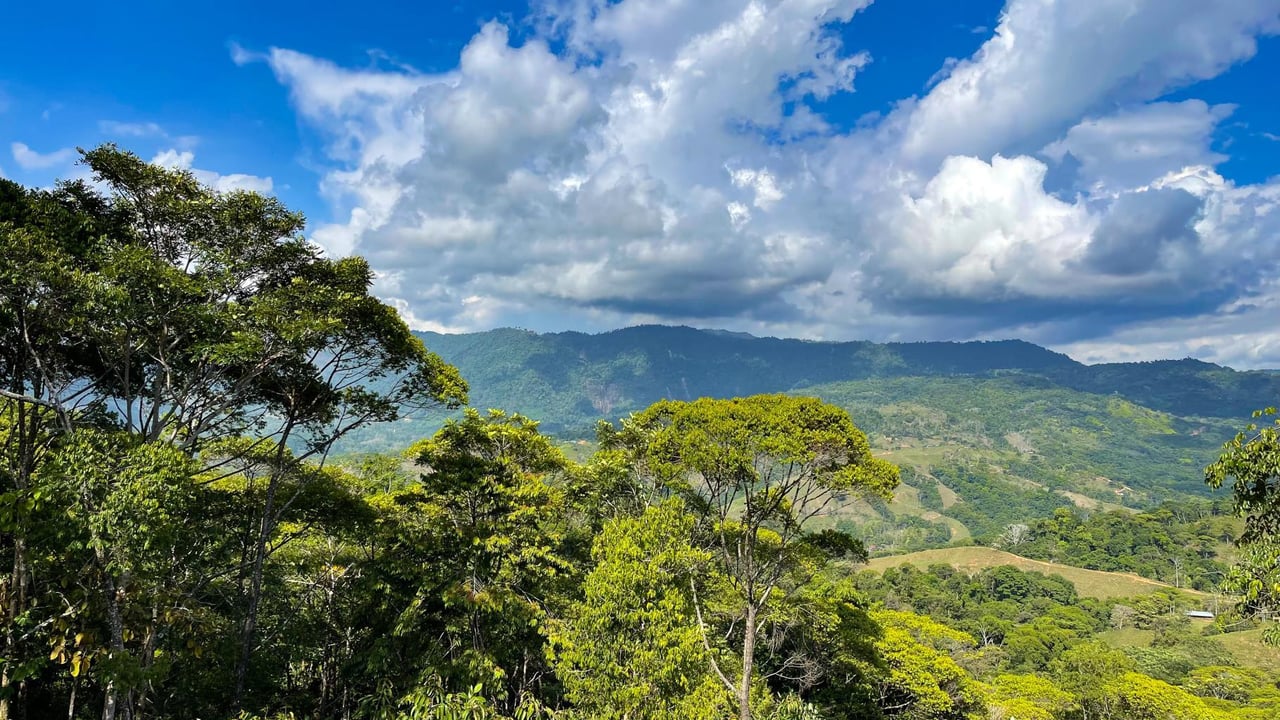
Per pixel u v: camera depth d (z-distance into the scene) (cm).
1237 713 5038
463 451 2264
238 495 2139
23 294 1318
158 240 1684
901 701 3391
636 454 2278
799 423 1742
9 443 1562
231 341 1555
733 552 2308
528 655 2283
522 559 2148
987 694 4478
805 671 2944
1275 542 1038
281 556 2448
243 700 1841
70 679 1700
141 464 1191
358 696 2088
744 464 1723
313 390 2075
